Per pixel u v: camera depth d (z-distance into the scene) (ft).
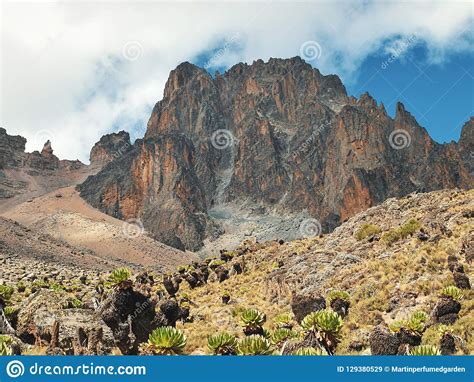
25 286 159.12
